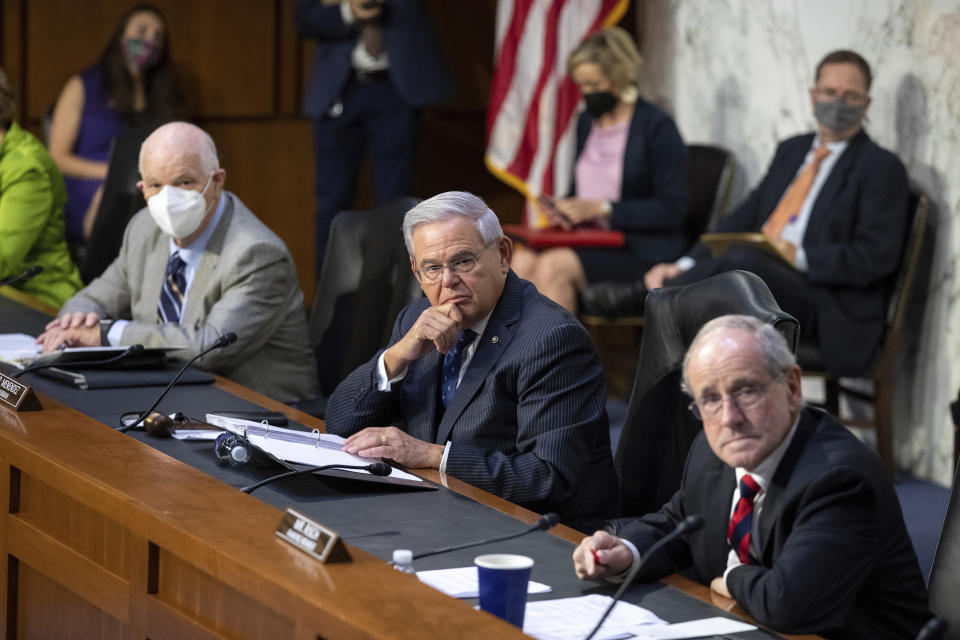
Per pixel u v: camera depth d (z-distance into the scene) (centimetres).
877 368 894
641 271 1031
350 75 1284
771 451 369
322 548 337
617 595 328
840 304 893
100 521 411
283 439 485
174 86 1320
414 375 548
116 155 948
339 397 552
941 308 910
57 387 594
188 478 418
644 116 1068
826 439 371
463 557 377
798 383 373
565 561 385
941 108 906
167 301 712
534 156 1159
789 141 970
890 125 952
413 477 464
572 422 502
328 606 303
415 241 524
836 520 354
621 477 521
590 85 1070
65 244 961
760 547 373
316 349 748
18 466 456
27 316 783
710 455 403
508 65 1172
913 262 884
